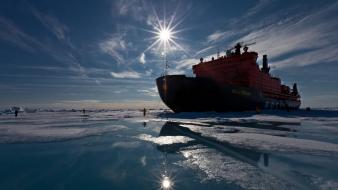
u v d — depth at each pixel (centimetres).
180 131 1784
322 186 566
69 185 636
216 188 578
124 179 674
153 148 1125
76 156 979
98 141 1366
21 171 772
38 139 1457
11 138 1501
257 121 2681
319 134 1491
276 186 578
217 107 4125
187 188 586
